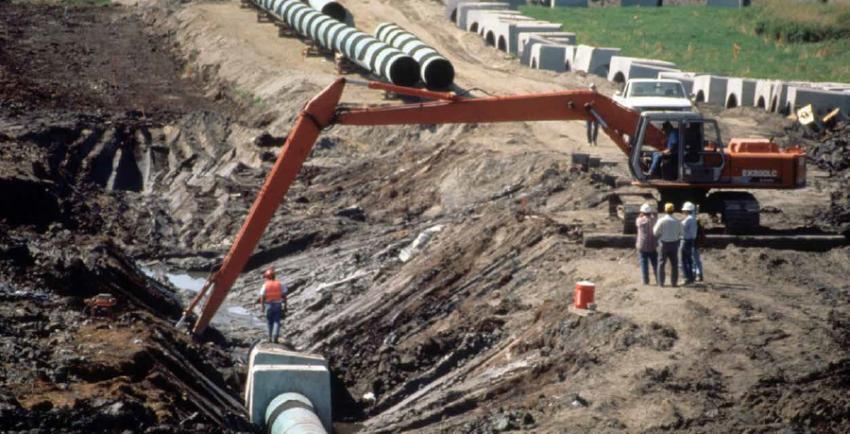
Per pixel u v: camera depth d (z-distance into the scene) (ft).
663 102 189.26
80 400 100.12
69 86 324.60
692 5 432.25
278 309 140.05
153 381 112.47
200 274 199.82
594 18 399.03
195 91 332.80
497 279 151.53
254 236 140.77
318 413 118.52
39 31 404.36
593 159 197.47
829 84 263.08
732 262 142.61
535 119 144.15
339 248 198.18
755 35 362.12
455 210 201.98
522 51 326.85
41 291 139.64
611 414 100.94
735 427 95.55
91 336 123.24
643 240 131.34
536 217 166.91
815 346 111.14
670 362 109.70
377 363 141.08
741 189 152.15
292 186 238.48
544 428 101.09
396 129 256.52
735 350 111.14
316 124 137.59
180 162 266.36
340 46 311.06
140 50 382.01
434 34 363.76
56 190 209.87
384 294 164.04
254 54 341.00
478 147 222.28
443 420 115.14
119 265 165.78
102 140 272.10
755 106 259.60
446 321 146.92
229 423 115.85
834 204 172.04
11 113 280.72
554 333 123.95
